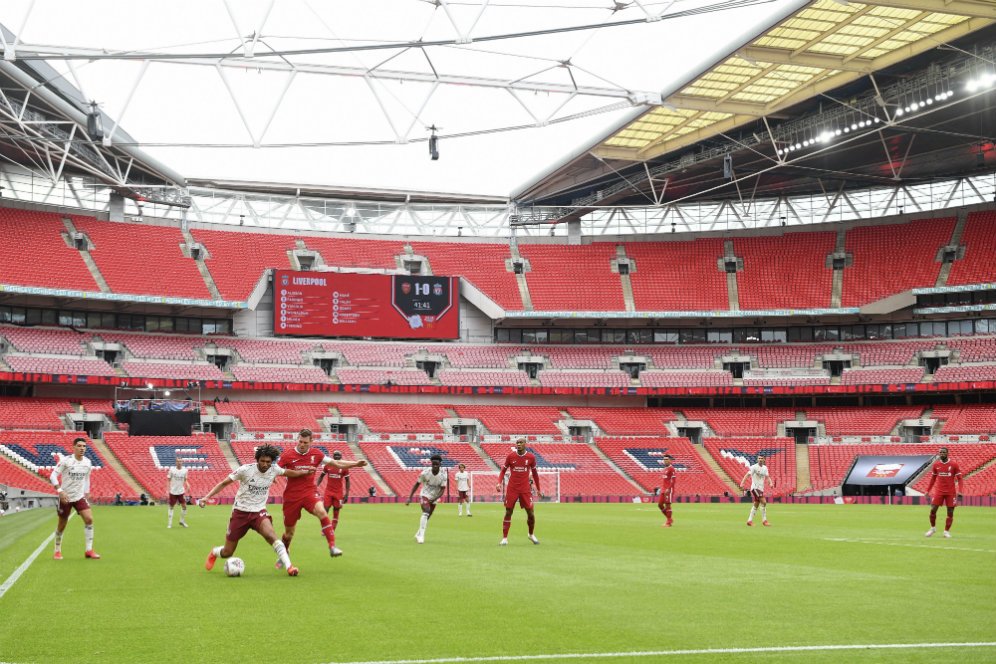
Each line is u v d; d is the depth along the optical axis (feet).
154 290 251.39
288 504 55.72
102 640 31.91
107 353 247.50
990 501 194.80
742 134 239.30
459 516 135.95
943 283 261.65
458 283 274.36
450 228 309.01
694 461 251.60
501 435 258.37
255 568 54.90
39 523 112.06
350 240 291.58
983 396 261.44
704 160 245.65
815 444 254.88
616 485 236.84
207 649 30.37
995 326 266.16
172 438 227.40
